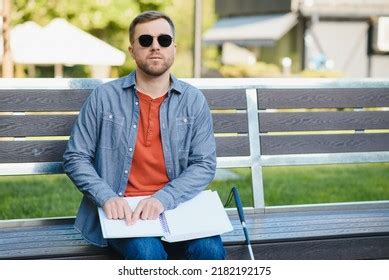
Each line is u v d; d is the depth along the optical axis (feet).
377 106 21.22
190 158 16.98
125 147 16.67
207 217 15.92
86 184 16.12
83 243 16.78
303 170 40.40
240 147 20.10
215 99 20.11
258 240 17.11
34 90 19.06
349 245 17.69
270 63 116.88
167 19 16.76
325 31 105.70
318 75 94.27
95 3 88.79
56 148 19.02
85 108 16.93
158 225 15.51
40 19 87.35
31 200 29.86
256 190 19.92
